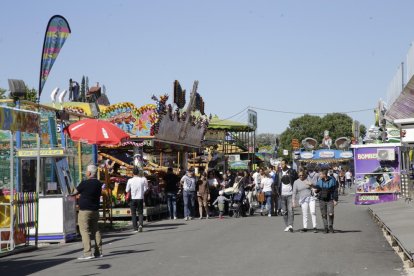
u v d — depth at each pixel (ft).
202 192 79.61
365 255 40.29
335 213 80.79
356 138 191.01
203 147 112.27
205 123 108.99
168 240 52.47
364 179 94.48
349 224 64.18
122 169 82.02
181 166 104.53
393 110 64.39
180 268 36.01
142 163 80.43
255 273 33.45
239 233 56.49
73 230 55.88
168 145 87.71
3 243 48.21
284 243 47.52
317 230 57.31
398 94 52.37
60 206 53.78
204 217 82.07
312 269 34.47
